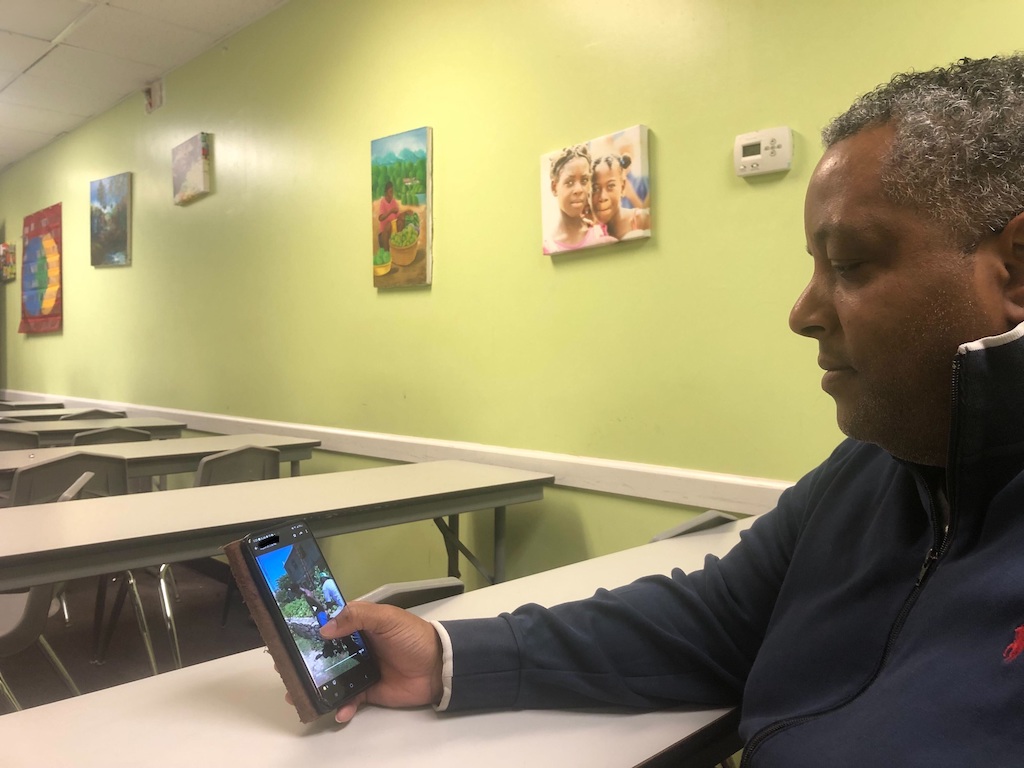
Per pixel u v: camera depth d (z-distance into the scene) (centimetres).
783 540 82
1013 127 51
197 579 361
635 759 69
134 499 183
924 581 57
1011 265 52
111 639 277
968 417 52
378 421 295
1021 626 46
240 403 375
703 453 194
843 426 61
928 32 156
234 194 373
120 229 471
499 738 72
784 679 65
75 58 405
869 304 55
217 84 382
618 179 207
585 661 78
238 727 72
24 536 145
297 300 334
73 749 67
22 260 616
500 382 246
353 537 306
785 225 178
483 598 110
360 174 298
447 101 261
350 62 301
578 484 220
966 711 46
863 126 58
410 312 279
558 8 225
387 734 72
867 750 50
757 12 182
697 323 195
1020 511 51
